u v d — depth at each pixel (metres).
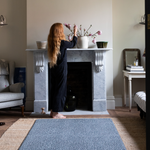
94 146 2.22
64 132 2.68
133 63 4.19
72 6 3.84
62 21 3.85
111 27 3.86
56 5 3.84
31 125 2.98
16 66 4.16
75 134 2.60
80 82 4.23
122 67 4.23
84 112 3.74
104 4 3.84
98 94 3.79
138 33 4.19
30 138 2.47
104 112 3.72
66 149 2.15
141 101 2.98
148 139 1.22
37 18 3.85
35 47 3.88
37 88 3.78
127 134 2.59
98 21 3.86
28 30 3.86
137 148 2.18
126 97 4.28
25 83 4.15
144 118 3.29
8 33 4.13
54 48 3.19
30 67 3.96
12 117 3.50
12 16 4.11
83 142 2.34
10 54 4.16
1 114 3.71
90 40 3.87
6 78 3.81
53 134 2.61
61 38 3.22
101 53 3.67
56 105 3.32
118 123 3.04
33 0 3.83
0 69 3.67
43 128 2.84
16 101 3.45
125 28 4.19
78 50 3.81
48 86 3.90
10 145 2.28
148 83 1.21
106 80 4.02
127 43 4.21
